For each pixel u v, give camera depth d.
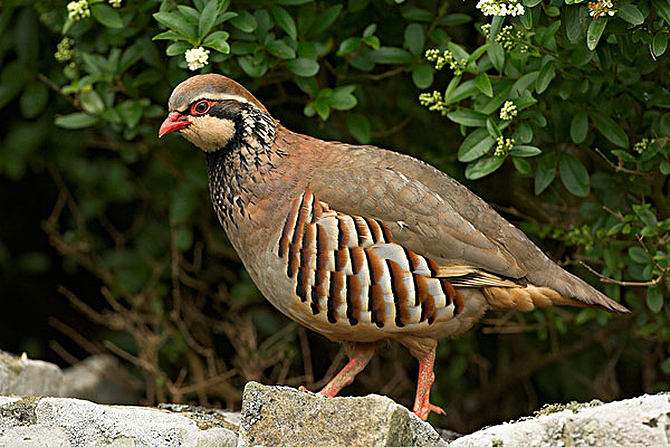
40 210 15.86
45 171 15.60
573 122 9.54
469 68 9.38
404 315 8.53
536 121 9.42
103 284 15.74
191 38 9.31
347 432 7.04
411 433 7.13
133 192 14.38
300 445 7.16
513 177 12.34
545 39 8.91
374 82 12.24
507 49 9.11
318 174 8.68
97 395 13.95
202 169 13.12
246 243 8.91
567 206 11.74
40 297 15.99
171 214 13.46
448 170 12.41
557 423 6.84
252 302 14.42
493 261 8.63
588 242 10.57
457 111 9.44
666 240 9.80
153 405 13.69
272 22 10.04
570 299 8.86
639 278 10.48
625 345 13.52
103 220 14.56
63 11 11.38
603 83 9.55
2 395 8.66
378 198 8.53
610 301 8.98
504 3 8.57
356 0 10.45
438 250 8.55
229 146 8.88
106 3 10.63
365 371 14.57
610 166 10.55
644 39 8.64
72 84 11.10
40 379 9.92
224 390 13.74
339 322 8.60
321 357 14.73
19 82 12.62
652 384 13.47
